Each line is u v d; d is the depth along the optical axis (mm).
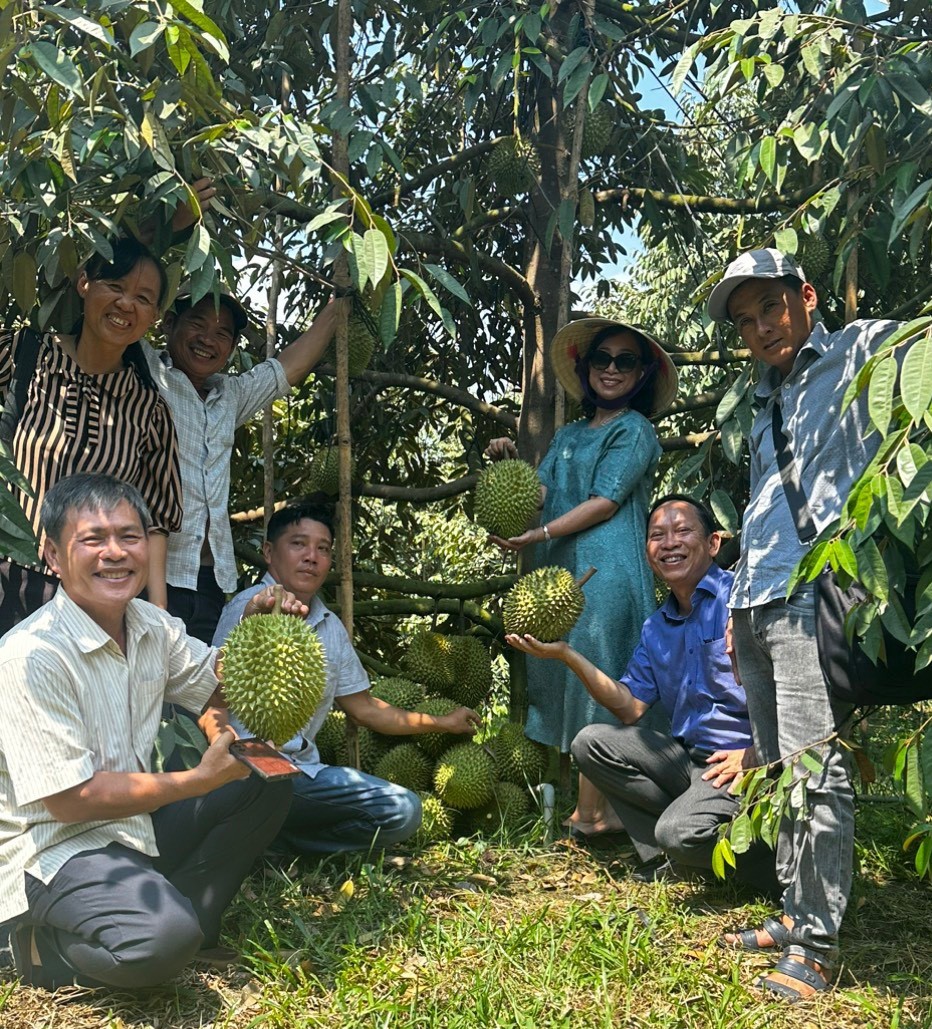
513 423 4301
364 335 3795
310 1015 2172
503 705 6379
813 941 2338
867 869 3074
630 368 3549
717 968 2414
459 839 3342
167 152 2447
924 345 1677
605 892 2924
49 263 2574
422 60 4465
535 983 2305
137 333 2607
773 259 2529
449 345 5027
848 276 3234
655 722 3363
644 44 4352
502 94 4332
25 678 2076
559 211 3584
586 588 3451
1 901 2172
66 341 2721
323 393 4621
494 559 6160
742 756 2791
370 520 5223
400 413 5035
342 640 3246
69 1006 2186
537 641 3104
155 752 2457
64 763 2076
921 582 2012
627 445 3486
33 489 2527
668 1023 2164
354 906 2744
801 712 2400
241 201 3100
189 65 2469
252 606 2469
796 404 2496
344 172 3248
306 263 4449
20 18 2250
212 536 3123
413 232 4051
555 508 3611
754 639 2566
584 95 3588
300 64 4062
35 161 2479
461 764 3453
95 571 2156
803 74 3377
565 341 3639
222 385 3236
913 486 1813
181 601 3049
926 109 2783
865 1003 2223
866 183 3338
